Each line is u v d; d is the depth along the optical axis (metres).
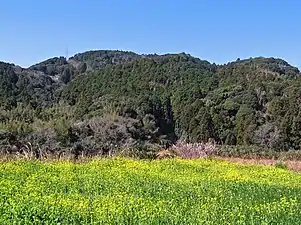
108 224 13.05
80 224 12.97
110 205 15.15
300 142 63.06
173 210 15.47
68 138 41.31
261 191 21.61
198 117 64.94
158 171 27.17
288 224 14.95
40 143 39.34
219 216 15.10
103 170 25.42
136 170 26.52
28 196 15.54
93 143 42.09
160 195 18.92
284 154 47.34
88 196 17.56
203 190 20.89
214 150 44.41
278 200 19.84
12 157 30.77
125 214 14.16
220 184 23.16
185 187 21.30
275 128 63.81
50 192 17.67
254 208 16.94
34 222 12.45
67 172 23.59
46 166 25.59
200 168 30.16
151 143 46.81
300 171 36.09
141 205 15.76
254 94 71.75
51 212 13.27
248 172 30.06
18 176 21.30
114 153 38.94
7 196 15.48
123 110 56.06
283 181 26.95
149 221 13.63
